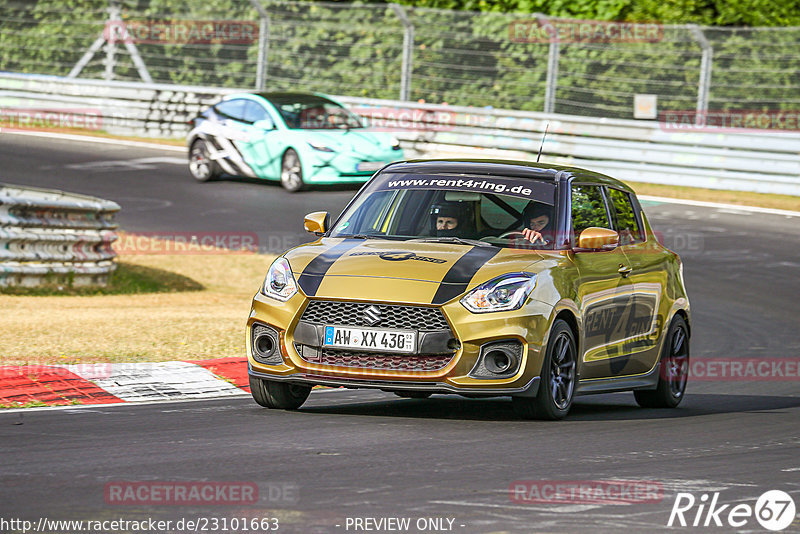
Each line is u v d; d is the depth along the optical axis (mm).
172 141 98688
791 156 82625
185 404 30297
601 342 30500
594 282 30078
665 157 85750
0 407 29047
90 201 55938
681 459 24125
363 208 31594
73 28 109000
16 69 110688
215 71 104875
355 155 75500
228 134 79188
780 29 87750
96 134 100062
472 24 94625
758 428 29219
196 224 68812
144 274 58156
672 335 34125
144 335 40594
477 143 89375
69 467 21641
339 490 20094
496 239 30062
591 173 33125
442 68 95438
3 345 36938
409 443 24766
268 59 102000
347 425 27031
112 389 31891
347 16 99688
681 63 90375
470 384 26891
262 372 28266
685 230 70875
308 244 30391
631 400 36469
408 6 100750
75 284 54250
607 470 22547
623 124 86562
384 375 27000
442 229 30328
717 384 39750
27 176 79000
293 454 23281
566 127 87625
